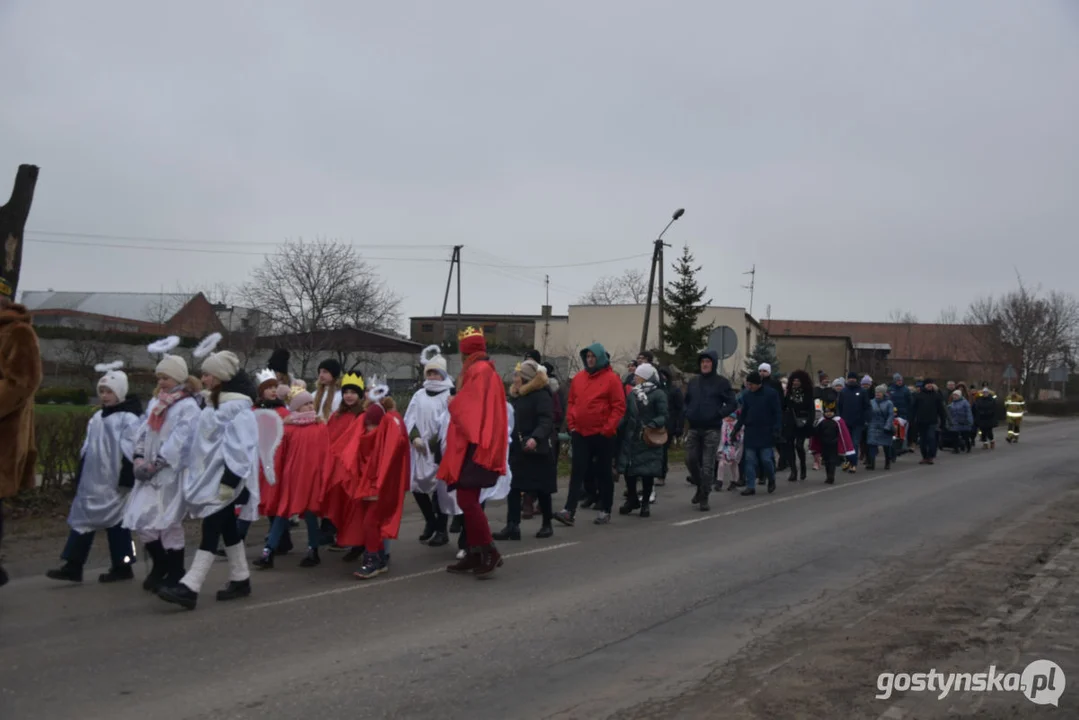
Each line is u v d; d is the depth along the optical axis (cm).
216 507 711
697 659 613
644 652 627
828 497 1495
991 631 677
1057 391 7294
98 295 5856
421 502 1027
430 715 503
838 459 1983
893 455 2144
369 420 848
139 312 5681
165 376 730
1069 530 1159
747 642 654
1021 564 934
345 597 763
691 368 3578
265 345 4297
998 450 2736
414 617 702
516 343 7538
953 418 2547
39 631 642
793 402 1747
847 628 688
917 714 510
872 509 1343
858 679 568
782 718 503
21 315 673
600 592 795
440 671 577
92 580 809
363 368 4947
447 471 843
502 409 845
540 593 789
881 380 6188
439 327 8269
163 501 733
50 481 1120
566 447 2006
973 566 923
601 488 1188
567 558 946
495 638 651
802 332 9050
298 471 875
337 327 4953
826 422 1733
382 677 562
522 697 535
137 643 617
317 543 902
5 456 681
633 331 6072
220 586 797
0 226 1078
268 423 829
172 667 568
